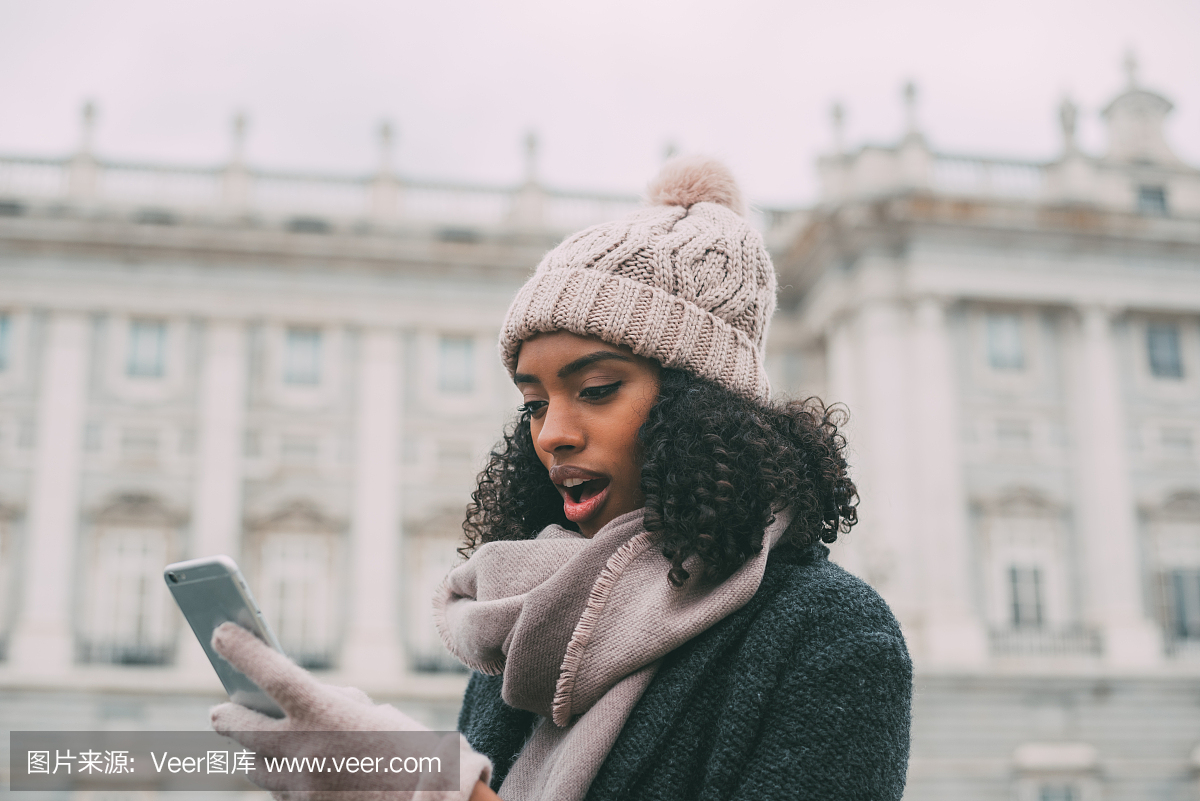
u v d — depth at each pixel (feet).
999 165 67.15
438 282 65.72
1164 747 58.03
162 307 63.26
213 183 66.03
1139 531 63.10
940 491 59.82
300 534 62.08
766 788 3.02
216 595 3.03
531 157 68.33
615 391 3.63
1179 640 61.77
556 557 3.56
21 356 62.08
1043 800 56.65
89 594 59.93
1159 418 64.69
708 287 3.73
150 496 61.16
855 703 3.10
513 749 3.94
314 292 64.59
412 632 61.67
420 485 63.46
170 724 57.57
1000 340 64.08
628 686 3.31
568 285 3.63
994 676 57.57
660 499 3.34
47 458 60.85
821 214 63.93
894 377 61.41
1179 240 64.95
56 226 62.59
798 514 3.60
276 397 63.41
